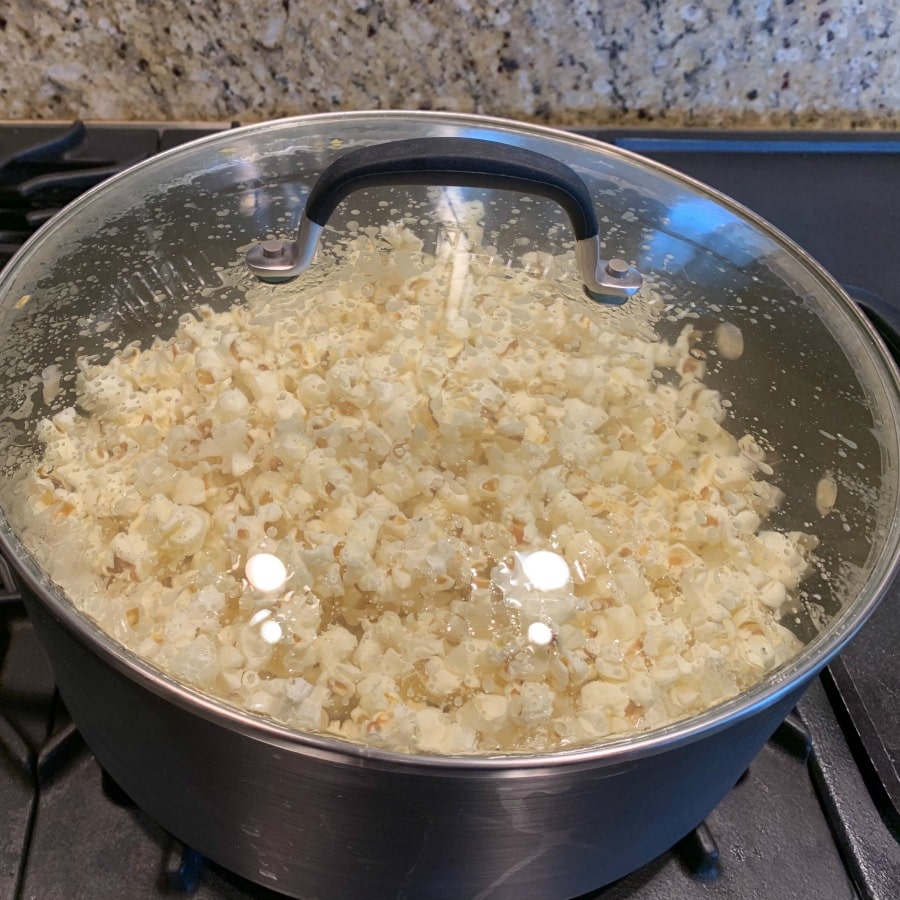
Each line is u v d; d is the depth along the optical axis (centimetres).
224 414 33
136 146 53
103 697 28
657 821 30
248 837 30
